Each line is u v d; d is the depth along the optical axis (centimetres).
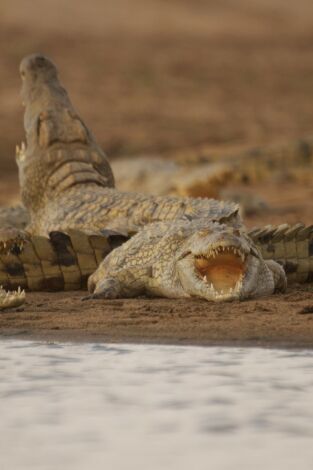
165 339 2630
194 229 3425
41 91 4809
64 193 4562
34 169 4675
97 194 4409
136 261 3475
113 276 3478
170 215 3969
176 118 17138
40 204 4684
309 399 1870
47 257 3853
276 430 1655
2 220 4844
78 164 4644
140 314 3022
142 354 2420
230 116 17562
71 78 19938
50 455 1538
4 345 2609
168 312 3042
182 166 9225
